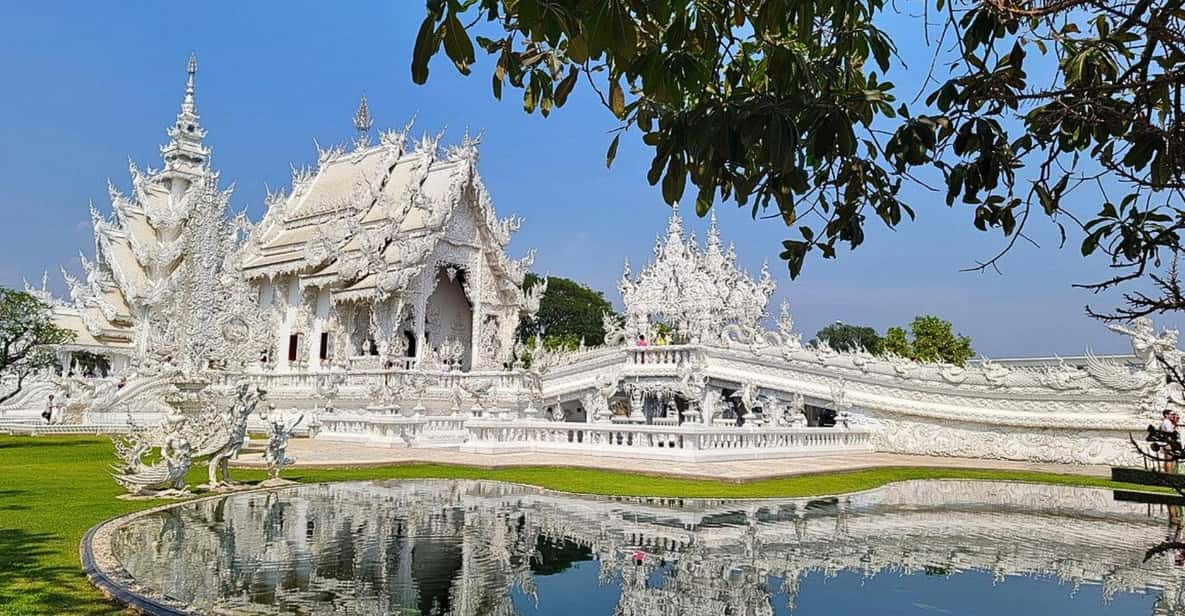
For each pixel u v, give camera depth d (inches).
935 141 179.2
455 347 1644.9
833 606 300.4
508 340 1678.2
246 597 293.7
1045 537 451.5
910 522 500.4
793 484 693.3
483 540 408.5
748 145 150.9
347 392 1295.5
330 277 1625.2
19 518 438.3
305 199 1961.1
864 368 1184.2
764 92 175.3
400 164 1793.8
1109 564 378.9
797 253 222.1
